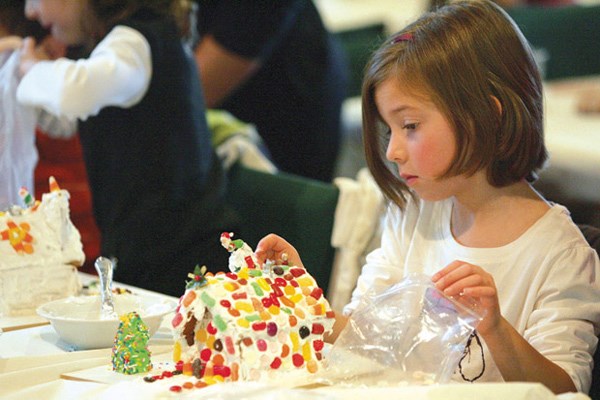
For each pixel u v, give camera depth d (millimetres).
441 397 1615
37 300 2527
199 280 1854
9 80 3312
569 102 5992
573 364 1991
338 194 3342
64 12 3301
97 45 3342
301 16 4531
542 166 2230
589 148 4875
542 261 2141
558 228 2166
